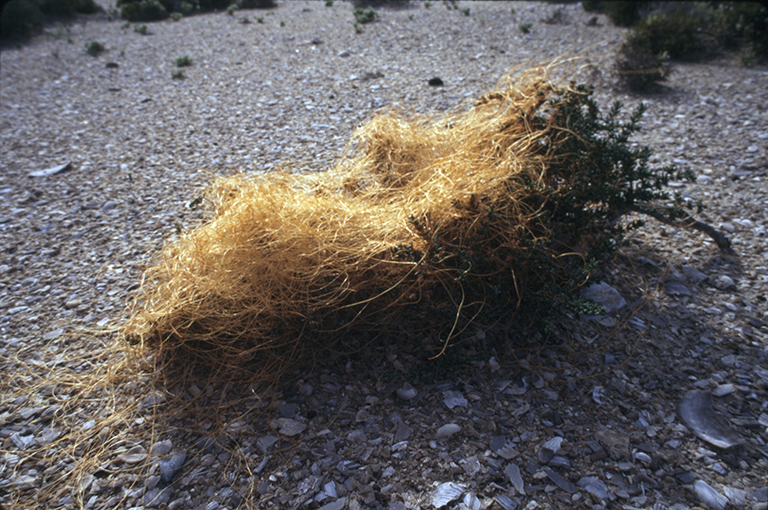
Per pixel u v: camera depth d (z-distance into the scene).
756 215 3.92
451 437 2.37
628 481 2.12
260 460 2.32
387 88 7.79
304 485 2.19
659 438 2.30
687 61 8.82
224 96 8.12
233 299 2.68
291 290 2.68
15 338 3.17
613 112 3.42
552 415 2.44
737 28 9.12
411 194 3.10
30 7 14.70
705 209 4.07
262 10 16.69
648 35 8.89
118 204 4.80
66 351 3.04
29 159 6.04
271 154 5.68
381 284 2.77
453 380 2.67
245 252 2.75
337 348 2.90
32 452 2.44
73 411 2.66
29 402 2.72
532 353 2.79
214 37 12.95
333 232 2.86
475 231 2.76
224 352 2.77
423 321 2.90
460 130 3.70
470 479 2.17
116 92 8.78
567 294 2.68
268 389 2.69
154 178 5.32
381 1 15.38
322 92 7.86
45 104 8.30
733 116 5.98
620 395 2.53
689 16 9.38
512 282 2.80
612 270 3.40
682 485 2.10
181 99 8.12
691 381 2.59
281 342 2.76
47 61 11.23
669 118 6.14
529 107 3.44
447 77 8.14
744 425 2.33
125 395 2.73
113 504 2.18
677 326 2.94
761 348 2.75
